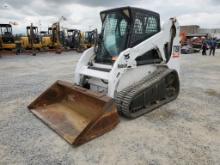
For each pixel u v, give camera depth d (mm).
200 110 4188
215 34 37688
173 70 4641
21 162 2438
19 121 3541
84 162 2447
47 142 2875
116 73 3559
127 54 3686
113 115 3203
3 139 2945
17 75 7797
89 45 21703
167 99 4605
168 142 2902
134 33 3910
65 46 21719
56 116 3578
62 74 8047
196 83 6719
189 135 3111
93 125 2916
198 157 2551
